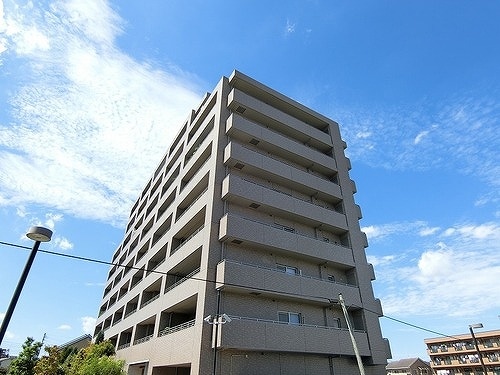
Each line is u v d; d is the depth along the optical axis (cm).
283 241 1972
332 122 3016
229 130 2233
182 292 1892
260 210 2116
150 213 3409
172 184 2919
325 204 2573
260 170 2200
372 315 2145
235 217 1848
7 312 694
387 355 2042
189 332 1631
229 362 1552
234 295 1734
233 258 1833
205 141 2430
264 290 1733
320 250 2131
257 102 2473
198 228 2245
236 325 1554
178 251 2161
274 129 2616
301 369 1758
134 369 2342
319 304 2011
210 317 1523
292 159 2550
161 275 2344
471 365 5778
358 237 2459
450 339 6269
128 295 3127
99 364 2105
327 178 2748
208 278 1678
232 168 2161
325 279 2180
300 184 2367
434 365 6406
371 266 2391
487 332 5731
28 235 805
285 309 1880
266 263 1950
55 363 2503
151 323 2523
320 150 2877
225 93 2473
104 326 3894
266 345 1592
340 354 1836
